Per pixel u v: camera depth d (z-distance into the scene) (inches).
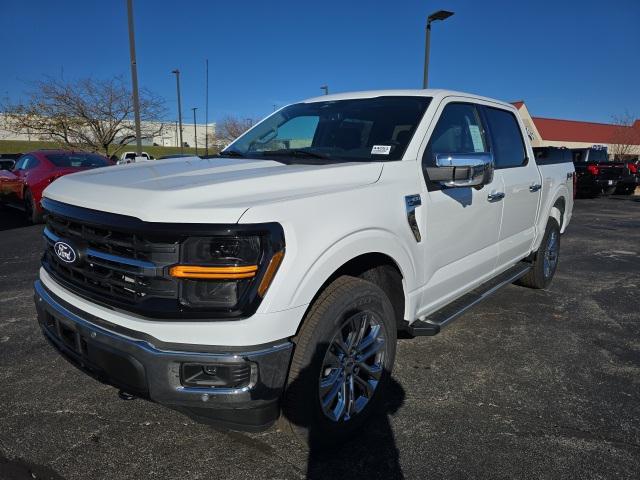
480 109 152.9
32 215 371.6
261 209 81.0
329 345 92.2
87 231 88.9
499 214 153.6
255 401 81.7
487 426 110.4
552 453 101.1
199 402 80.7
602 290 221.0
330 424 97.0
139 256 81.5
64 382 127.3
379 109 135.6
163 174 101.0
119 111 782.5
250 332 79.0
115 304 85.1
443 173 114.3
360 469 95.8
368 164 110.4
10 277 221.5
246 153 139.1
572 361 144.7
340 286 96.0
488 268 155.8
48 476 92.4
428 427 110.0
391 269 112.3
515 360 144.8
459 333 165.0
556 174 204.1
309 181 98.0
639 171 810.8
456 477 93.9
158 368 80.0
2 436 104.2
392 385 128.6
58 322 96.0
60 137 811.4
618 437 106.8
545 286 215.2
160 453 99.6
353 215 95.7
